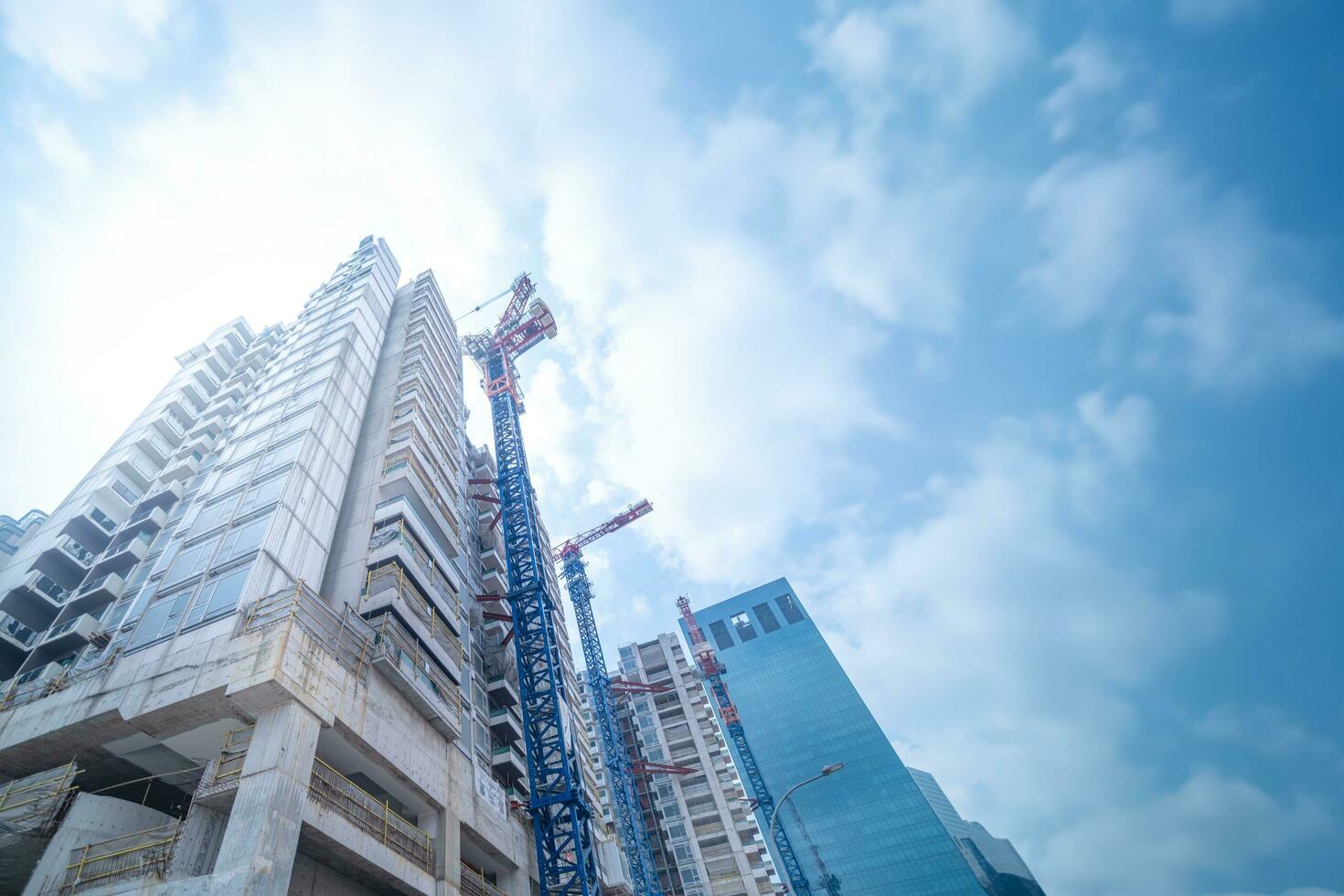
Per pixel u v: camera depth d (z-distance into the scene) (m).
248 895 16.89
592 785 49.91
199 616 26.91
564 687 50.53
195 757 24.75
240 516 32.75
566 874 33.12
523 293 79.31
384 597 30.81
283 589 28.06
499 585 52.09
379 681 27.53
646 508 124.31
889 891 122.75
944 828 126.75
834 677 156.25
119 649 27.12
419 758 27.89
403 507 36.03
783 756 145.12
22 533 57.72
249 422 43.28
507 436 59.12
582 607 94.50
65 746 24.03
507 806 35.12
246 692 21.88
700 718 99.75
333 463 38.31
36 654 35.59
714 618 181.12
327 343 48.44
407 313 60.50
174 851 18.80
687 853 82.19
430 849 26.58
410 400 46.06
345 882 22.66
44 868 18.33
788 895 79.00
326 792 22.44
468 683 39.25
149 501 45.16
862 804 133.88
